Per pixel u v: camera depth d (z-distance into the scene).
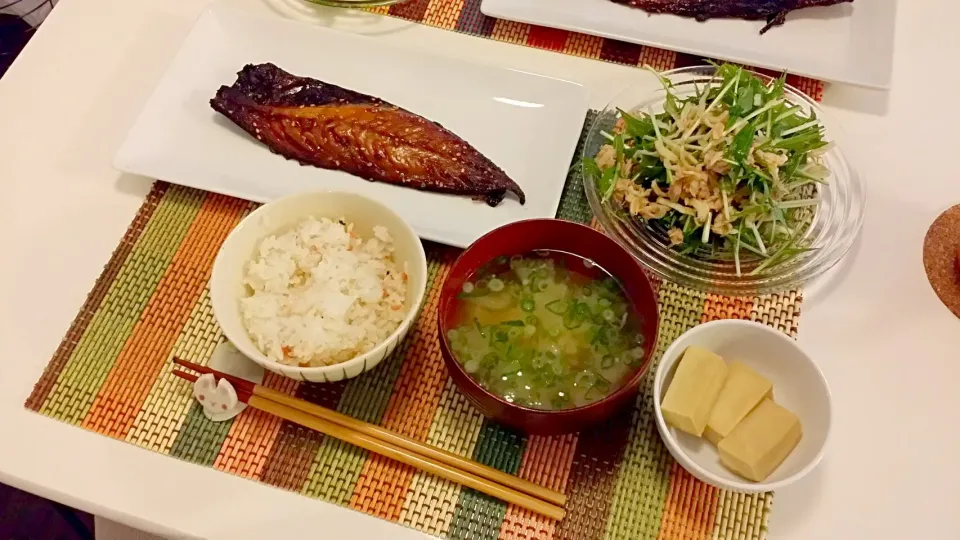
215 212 0.59
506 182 0.57
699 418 0.47
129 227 0.58
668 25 0.65
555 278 0.52
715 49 0.63
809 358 0.48
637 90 0.62
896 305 0.55
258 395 0.51
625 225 0.57
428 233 0.56
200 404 0.52
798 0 0.64
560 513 0.48
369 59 0.64
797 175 0.56
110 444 0.51
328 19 0.67
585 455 0.50
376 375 0.53
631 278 0.50
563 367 0.49
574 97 0.61
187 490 0.50
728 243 0.55
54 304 0.56
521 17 0.65
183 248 0.57
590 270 0.52
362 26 0.67
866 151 0.60
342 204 0.53
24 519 0.76
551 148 0.60
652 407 0.51
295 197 0.52
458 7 0.67
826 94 0.63
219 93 0.60
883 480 0.50
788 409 0.49
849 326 0.54
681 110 0.57
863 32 0.64
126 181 0.60
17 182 0.60
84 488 0.50
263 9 0.68
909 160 0.60
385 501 0.49
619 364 0.49
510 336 0.50
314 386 0.53
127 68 0.65
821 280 0.56
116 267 0.57
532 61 0.65
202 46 0.64
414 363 0.53
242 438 0.51
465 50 0.66
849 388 0.52
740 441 0.46
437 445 0.51
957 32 0.66
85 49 0.66
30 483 0.50
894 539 0.48
